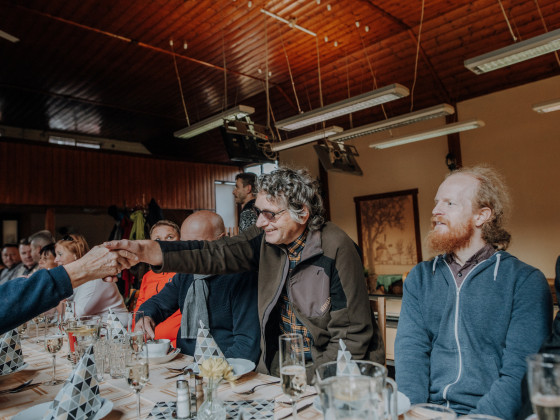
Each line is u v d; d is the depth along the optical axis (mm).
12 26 6051
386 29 6539
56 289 1303
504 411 1206
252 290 1914
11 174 7641
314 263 1671
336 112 4312
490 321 1410
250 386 1387
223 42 6738
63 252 2861
